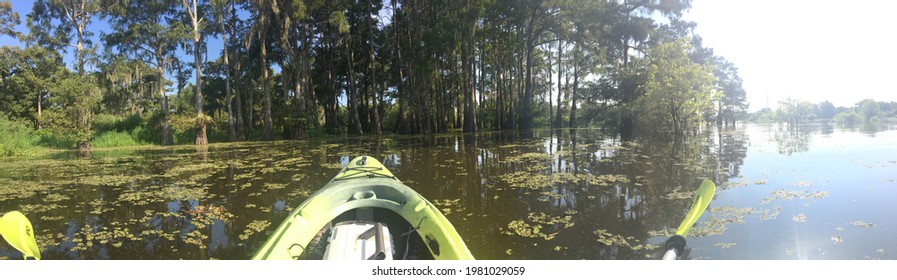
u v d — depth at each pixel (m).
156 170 10.81
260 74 33.56
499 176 8.45
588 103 26.52
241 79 34.38
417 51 28.61
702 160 9.90
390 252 3.60
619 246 4.19
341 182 4.87
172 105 34.97
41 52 26.92
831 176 7.10
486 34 30.03
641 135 20.06
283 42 26.28
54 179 9.40
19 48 27.66
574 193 6.64
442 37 25.81
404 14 31.09
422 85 29.52
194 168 11.09
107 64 24.14
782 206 5.32
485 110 40.84
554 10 30.92
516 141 18.53
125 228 5.27
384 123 42.09
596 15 27.17
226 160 13.12
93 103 20.80
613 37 27.48
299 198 6.84
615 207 5.71
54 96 20.27
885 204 5.19
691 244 4.11
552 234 4.62
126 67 24.48
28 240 3.02
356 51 35.72
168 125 24.12
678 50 17.06
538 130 33.22
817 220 4.67
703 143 14.55
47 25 26.88
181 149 19.36
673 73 16.62
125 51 24.17
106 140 22.78
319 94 39.03
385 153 14.12
